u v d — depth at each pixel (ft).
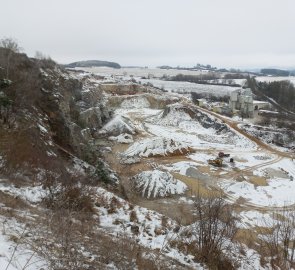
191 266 36.04
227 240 46.62
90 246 30.30
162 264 32.42
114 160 163.32
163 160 172.14
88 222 43.45
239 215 106.32
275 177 162.09
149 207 110.93
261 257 45.55
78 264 24.32
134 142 201.57
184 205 114.62
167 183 129.70
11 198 43.24
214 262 38.34
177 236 44.83
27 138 82.07
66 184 55.47
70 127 125.49
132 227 46.98
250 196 134.41
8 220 30.81
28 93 112.57
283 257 46.91
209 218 43.47
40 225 32.53
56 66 198.49
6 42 171.53
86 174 93.20
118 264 27.55
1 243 23.09
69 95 171.22
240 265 40.86
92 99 227.20
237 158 186.91
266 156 195.72
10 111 92.38
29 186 54.65
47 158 78.33
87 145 133.90
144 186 126.62
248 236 71.87
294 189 147.74
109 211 52.31
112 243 33.12
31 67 144.46
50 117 119.24
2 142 72.23
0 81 97.35
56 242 27.78
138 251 32.53
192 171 154.10
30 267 20.77
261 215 111.55
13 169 60.75
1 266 19.07
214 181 146.72
